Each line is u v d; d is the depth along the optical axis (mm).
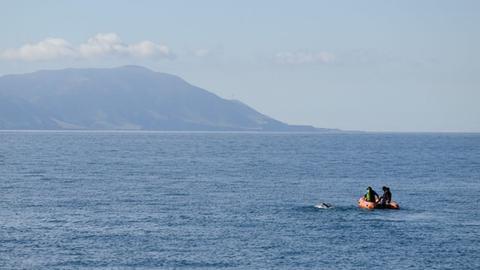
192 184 145125
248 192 129375
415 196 125000
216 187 138750
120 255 71812
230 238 80500
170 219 94062
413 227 88688
